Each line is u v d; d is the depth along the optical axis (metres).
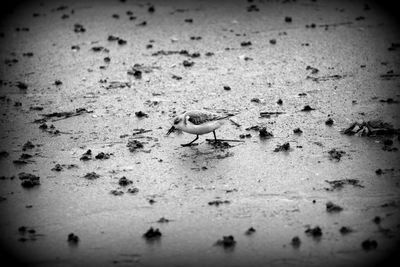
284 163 16.86
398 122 18.89
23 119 20.30
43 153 18.02
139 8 31.11
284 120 19.41
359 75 22.55
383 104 20.19
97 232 14.30
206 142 18.38
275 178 16.16
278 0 31.58
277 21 28.58
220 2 31.55
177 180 16.28
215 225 14.33
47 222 14.74
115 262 13.27
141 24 28.78
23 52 26.30
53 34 28.14
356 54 24.52
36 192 16.00
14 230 14.48
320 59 24.20
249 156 17.34
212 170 16.72
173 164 17.12
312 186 15.70
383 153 17.16
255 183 15.98
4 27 29.23
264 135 18.39
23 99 21.86
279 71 23.25
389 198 15.05
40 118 20.34
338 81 22.14
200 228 14.25
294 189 15.62
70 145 18.45
